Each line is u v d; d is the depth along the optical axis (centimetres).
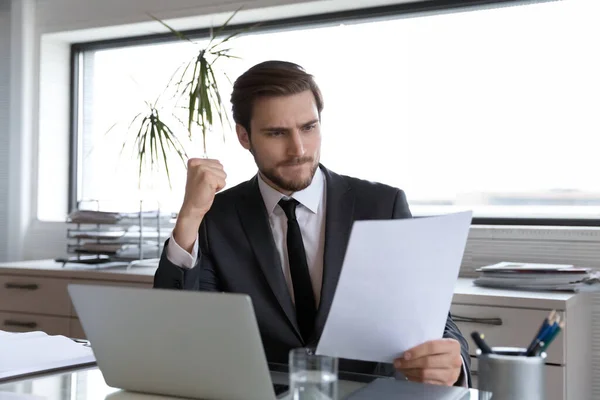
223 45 331
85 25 351
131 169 355
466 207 281
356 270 95
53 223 358
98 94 371
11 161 366
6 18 371
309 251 148
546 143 267
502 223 273
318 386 84
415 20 291
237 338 86
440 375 106
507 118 274
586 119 260
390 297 99
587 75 260
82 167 375
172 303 89
